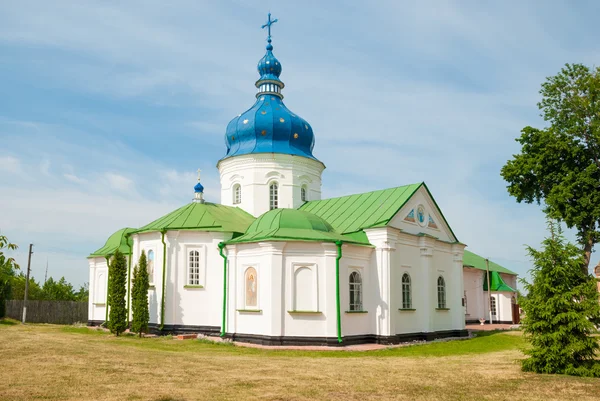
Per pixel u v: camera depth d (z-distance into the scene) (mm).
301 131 43625
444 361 24531
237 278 32812
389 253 33719
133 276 35000
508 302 56156
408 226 36469
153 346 28781
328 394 15484
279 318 30438
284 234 31516
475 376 19391
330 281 31141
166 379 17188
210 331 34375
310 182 43562
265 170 41875
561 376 19547
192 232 35719
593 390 16781
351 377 18781
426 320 36344
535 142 42094
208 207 38625
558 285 21062
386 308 33000
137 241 37406
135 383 16328
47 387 15289
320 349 28984
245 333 31828
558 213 39781
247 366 21016
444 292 39469
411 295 35812
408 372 20344
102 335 35250
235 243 32938
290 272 30984
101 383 16156
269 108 43781
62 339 30188
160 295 35312
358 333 32312
